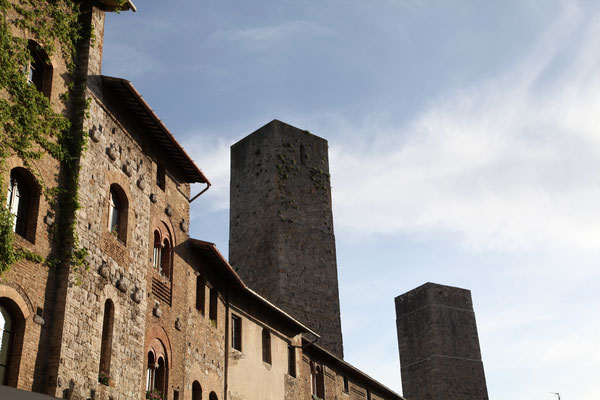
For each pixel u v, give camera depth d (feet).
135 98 87.35
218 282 114.83
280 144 195.31
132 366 82.33
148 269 90.74
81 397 71.20
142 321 86.33
